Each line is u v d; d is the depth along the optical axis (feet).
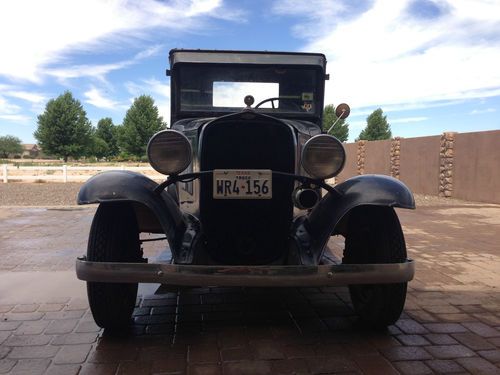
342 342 10.92
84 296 14.24
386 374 9.40
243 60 15.10
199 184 11.13
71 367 9.64
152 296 14.26
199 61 15.03
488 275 17.03
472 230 27.43
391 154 63.05
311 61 15.21
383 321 11.23
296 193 10.50
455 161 48.91
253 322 12.19
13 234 25.09
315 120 15.65
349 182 10.98
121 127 221.66
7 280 15.97
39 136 202.59
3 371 9.46
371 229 11.11
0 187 61.21
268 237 11.39
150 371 9.48
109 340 11.00
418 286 15.57
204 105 15.37
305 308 13.26
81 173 85.46
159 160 10.12
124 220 11.05
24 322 12.12
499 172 42.39
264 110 15.46
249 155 10.75
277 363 9.84
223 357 10.11
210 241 11.33
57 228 27.17
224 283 9.50
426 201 45.93
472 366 9.78
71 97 203.62
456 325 12.04
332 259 14.49
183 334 11.38
